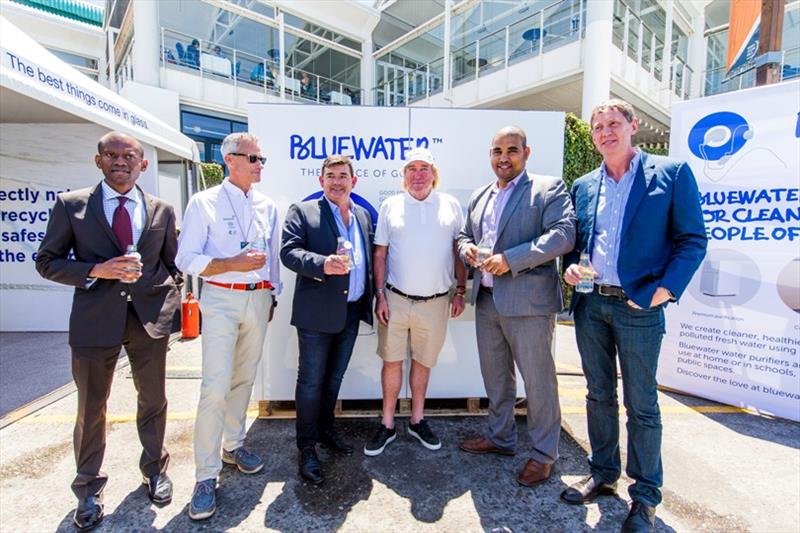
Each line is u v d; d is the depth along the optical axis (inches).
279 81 489.7
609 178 82.4
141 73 393.7
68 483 90.0
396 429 113.7
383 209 101.9
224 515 80.0
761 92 118.4
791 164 115.3
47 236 74.9
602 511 81.9
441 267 97.6
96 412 78.5
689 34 480.1
